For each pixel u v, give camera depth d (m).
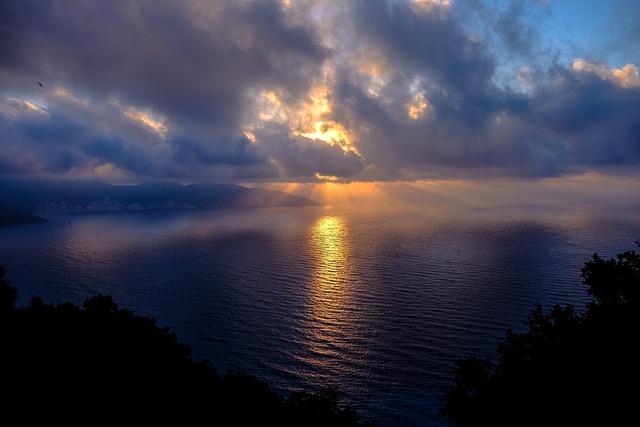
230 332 70.75
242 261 143.38
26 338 36.00
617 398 19.84
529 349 25.91
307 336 67.88
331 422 29.05
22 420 24.16
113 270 132.25
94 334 38.59
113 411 26.50
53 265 145.50
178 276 119.56
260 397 31.69
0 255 175.88
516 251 140.88
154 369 33.94
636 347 21.75
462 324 69.88
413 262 129.50
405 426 43.31
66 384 29.09
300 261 140.25
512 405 22.58
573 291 86.75
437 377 52.53
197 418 27.20
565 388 21.66
